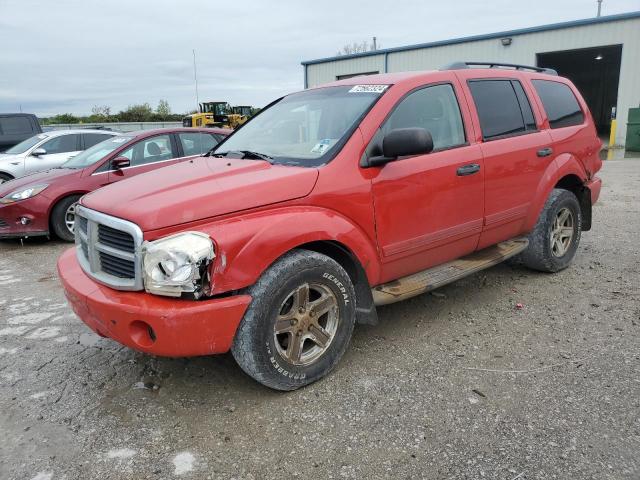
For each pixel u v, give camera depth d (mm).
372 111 3502
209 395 3107
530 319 4062
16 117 15195
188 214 2729
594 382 3090
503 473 2363
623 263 5391
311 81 27312
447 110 3963
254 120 4438
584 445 2525
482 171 4031
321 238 3041
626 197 9180
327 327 3225
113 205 2928
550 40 20562
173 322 2598
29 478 2445
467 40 22250
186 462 2523
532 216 4676
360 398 3014
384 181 3400
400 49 23875
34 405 3070
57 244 7555
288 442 2646
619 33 19188
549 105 4957
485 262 4180
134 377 3361
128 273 2816
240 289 2846
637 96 19297
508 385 3098
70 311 4629
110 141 8227
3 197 7207
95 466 2518
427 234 3725
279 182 3012
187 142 8344
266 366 2910
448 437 2633
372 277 3424
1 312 4648
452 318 4133
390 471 2410
